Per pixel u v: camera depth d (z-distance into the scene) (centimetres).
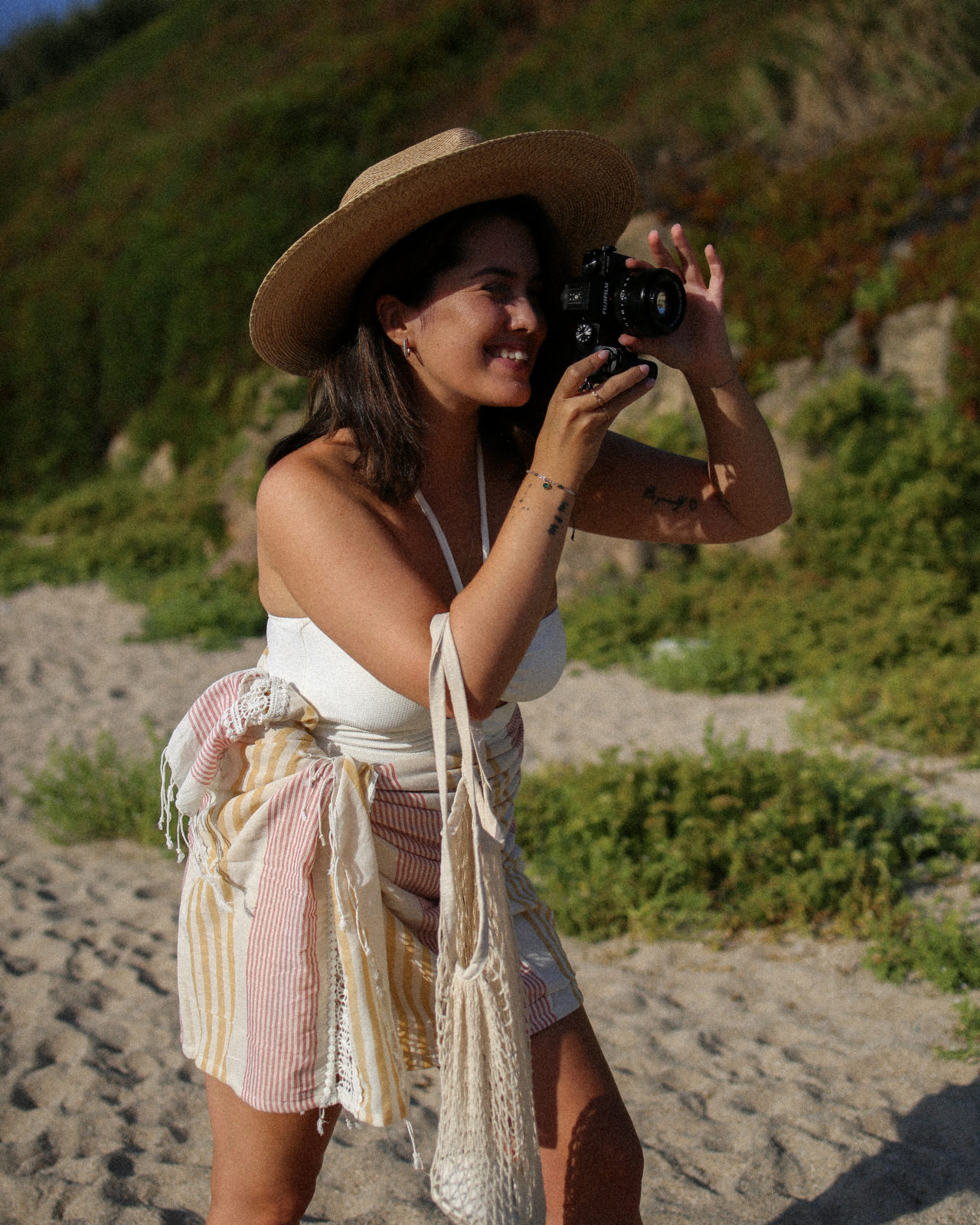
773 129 1234
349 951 169
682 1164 272
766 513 208
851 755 582
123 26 2659
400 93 1667
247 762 181
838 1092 302
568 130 176
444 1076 166
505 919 166
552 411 162
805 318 1003
